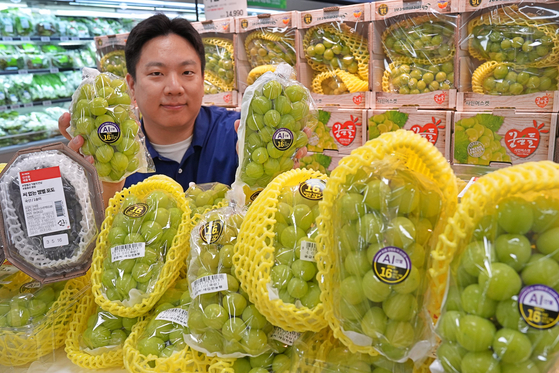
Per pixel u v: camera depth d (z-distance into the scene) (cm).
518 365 57
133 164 138
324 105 270
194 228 104
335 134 269
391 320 68
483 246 61
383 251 67
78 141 132
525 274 58
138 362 93
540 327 56
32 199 104
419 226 69
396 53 254
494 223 61
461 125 236
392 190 70
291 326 84
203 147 212
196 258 97
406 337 68
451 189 70
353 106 263
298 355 86
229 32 282
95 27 464
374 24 245
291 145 127
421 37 241
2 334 102
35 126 426
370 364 80
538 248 59
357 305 69
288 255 86
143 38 175
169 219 107
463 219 62
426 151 70
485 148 234
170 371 91
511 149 229
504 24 220
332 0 434
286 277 84
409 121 249
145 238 103
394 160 75
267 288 83
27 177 104
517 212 59
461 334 59
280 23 264
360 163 71
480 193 63
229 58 289
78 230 107
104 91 131
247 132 128
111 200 114
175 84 175
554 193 61
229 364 90
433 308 71
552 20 211
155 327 98
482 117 230
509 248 59
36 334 103
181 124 190
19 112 430
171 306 104
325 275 75
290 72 137
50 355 108
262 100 123
